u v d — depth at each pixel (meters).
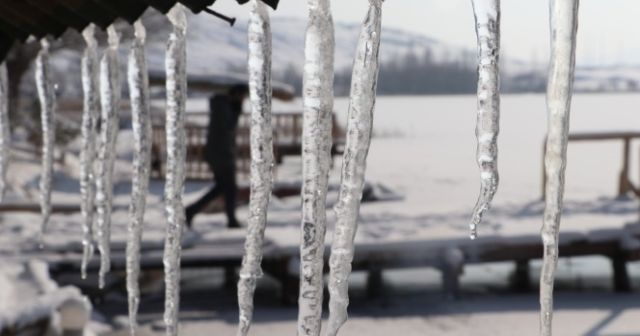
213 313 6.06
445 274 6.72
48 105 2.35
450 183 16.77
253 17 1.21
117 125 1.93
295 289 6.27
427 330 5.64
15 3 2.09
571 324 5.76
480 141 0.95
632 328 5.63
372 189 12.22
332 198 10.27
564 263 8.20
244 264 1.23
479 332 5.56
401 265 6.66
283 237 6.80
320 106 1.06
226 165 7.42
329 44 1.06
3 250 6.55
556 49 0.90
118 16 1.71
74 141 16.47
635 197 10.55
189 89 8.30
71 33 7.46
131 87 1.71
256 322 5.79
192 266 6.35
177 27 1.52
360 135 1.03
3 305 4.19
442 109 93.94
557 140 0.91
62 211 9.30
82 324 3.73
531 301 6.51
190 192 13.28
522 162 23.36
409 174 19.22
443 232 7.27
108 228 1.98
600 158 24.55
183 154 1.53
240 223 7.76
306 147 1.07
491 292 6.87
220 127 7.44
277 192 12.63
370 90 1.03
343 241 1.05
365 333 5.55
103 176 1.96
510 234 6.88
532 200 10.30
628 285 7.10
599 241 7.12
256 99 1.21
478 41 0.94
